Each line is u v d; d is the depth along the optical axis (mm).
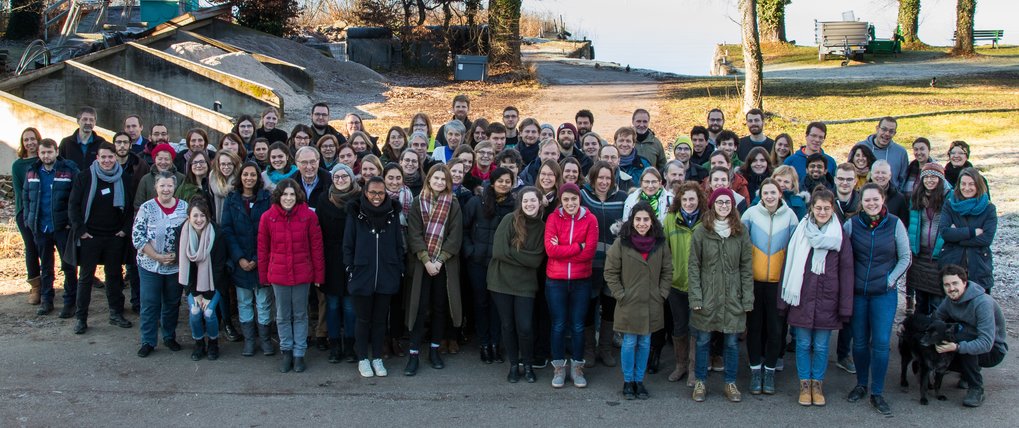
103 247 7977
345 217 7207
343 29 33906
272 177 7703
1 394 6562
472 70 28641
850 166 7309
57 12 32719
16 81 17891
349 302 7336
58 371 7051
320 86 25172
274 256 7039
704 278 6578
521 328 7004
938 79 26844
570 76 31094
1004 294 9000
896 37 38625
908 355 6684
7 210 13039
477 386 6941
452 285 7234
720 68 36531
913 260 7539
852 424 6191
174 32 25141
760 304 6770
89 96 18375
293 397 6645
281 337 7164
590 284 6973
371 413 6352
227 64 21578
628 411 6441
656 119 20406
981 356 6496
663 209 7281
